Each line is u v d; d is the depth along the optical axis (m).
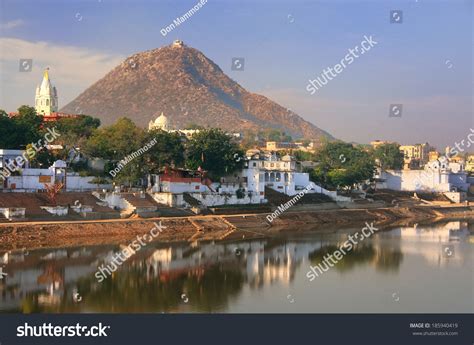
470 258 98.12
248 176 162.12
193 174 152.25
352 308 67.81
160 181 144.25
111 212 125.75
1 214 110.31
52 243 104.00
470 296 73.44
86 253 96.25
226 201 153.00
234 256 98.31
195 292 73.75
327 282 80.25
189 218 132.00
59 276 79.94
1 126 136.50
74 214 119.88
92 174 144.50
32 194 119.81
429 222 164.62
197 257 96.56
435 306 69.00
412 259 97.19
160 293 73.00
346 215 166.12
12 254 93.19
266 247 108.44
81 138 154.75
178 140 157.75
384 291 75.62
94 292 72.62
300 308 67.56
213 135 165.38
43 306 66.50
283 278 82.25
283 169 177.25
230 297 71.88
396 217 176.00
